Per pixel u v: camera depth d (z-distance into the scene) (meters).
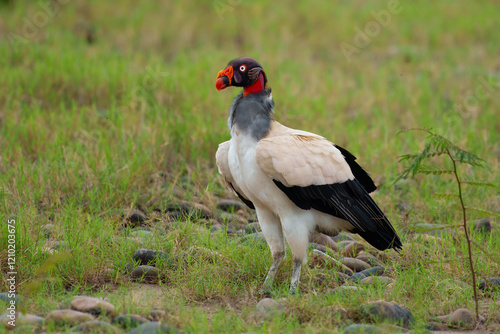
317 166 8.60
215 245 10.23
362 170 9.52
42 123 15.72
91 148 14.27
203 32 28.31
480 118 19.12
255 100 8.96
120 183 12.70
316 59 26.52
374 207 9.13
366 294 8.42
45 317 7.45
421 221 12.10
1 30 24.95
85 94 18.61
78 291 8.74
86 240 9.75
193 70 21.66
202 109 17.78
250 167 8.66
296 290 8.52
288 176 8.45
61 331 7.05
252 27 29.30
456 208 12.27
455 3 35.88
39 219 10.63
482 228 11.43
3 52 21.03
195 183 13.18
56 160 13.24
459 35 30.42
